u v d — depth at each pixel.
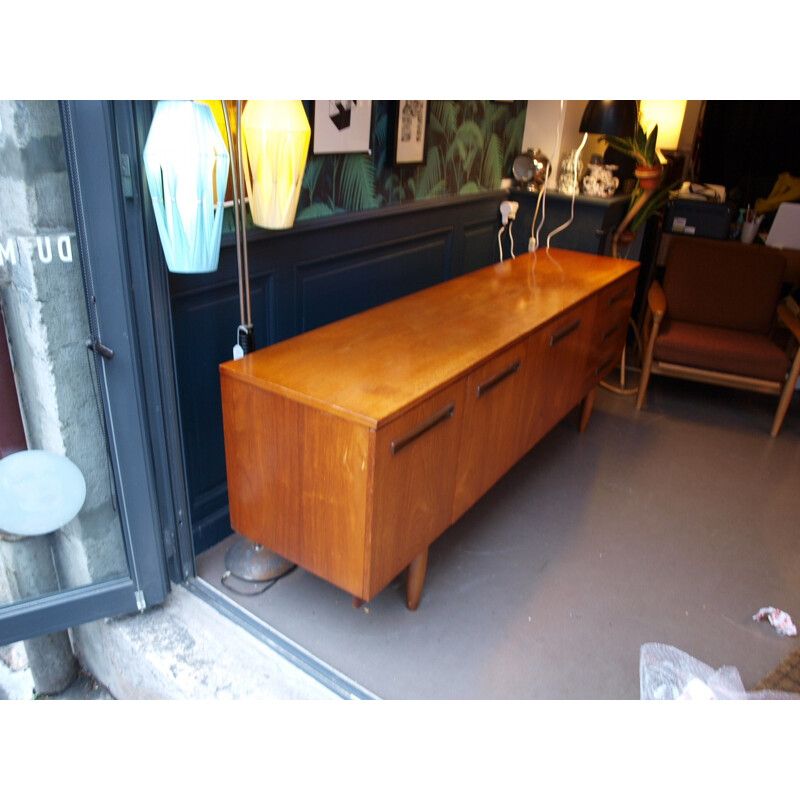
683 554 2.30
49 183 1.44
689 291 3.49
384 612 1.96
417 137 2.61
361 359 1.76
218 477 2.16
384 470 1.50
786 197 4.14
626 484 2.71
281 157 1.59
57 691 2.08
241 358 1.74
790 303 3.44
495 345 1.89
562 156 3.47
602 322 2.72
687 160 4.58
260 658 1.72
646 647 1.37
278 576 2.05
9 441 1.68
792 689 1.32
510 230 3.48
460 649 1.84
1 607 1.67
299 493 1.65
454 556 2.22
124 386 1.60
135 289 1.55
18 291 1.52
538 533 2.37
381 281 2.69
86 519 1.79
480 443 1.94
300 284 2.26
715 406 3.50
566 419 3.25
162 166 1.36
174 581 1.94
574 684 1.75
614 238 3.48
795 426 3.31
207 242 1.47
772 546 2.37
